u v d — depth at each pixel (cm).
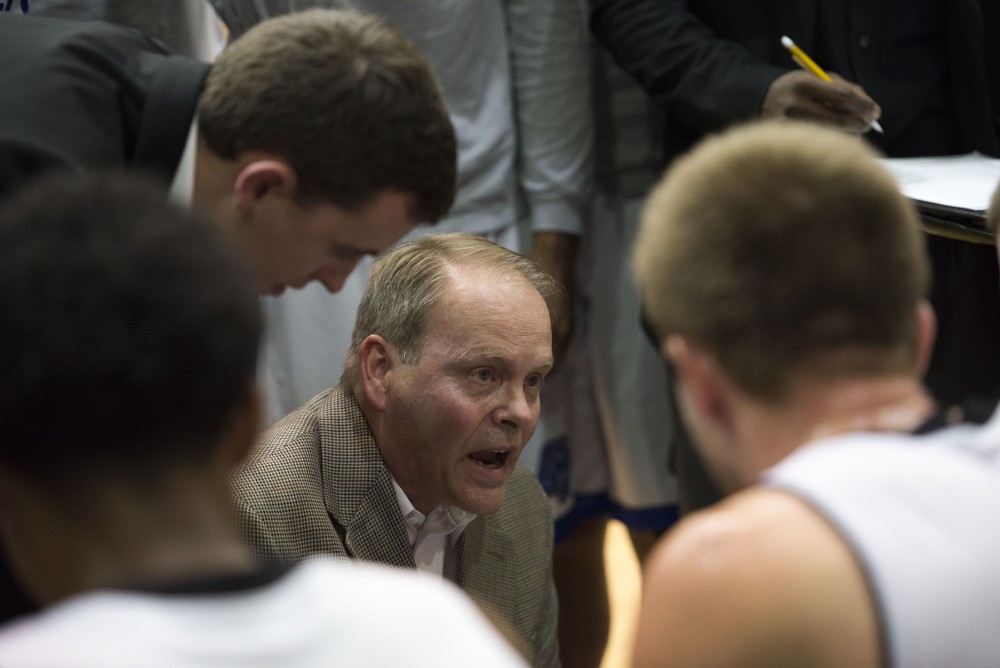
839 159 219
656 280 225
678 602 205
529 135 641
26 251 165
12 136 309
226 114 307
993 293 523
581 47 640
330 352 607
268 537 358
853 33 579
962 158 553
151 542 164
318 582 172
